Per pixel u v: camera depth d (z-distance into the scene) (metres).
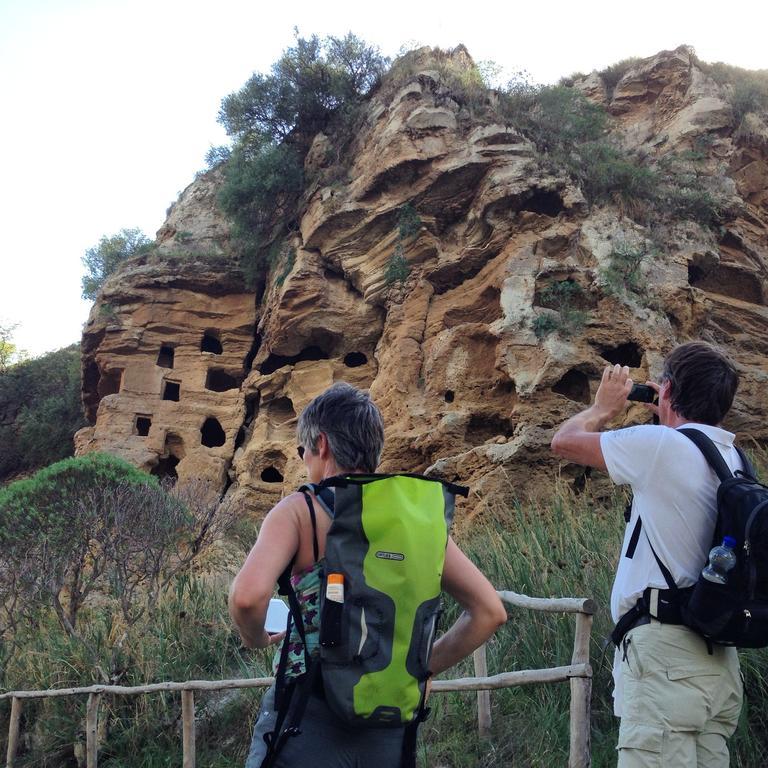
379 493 2.35
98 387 21.83
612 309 14.00
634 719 2.93
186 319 21.33
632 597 3.05
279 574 2.35
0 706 8.05
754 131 18.34
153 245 24.64
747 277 16.92
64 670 7.76
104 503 9.80
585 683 4.48
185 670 7.40
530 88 18.17
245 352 21.20
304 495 2.49
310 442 2.68
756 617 2.74
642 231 15.39
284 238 20.55
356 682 2.20
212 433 20.92
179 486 15.02
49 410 30.72
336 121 20.92
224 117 22.48
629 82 20.61
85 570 11.10
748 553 2.72
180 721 6.90
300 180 20.64
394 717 2.21
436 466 13.41
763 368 15.33
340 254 18.08
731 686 2.97
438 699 6.00
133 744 6.77
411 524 2.32
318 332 18.30
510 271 14.77
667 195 16.47
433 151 16.91
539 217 15.62
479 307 15.56
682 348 3.35
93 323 21.78
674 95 19.70
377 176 17.28
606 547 6.97
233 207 21.28
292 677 2.37
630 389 3.44
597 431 3.39
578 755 4.40
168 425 19.88
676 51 20.22
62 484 11.83
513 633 6.29
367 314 17.80
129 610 8.88
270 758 2.33
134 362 20.72
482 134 16.69
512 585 6.77
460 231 16.72
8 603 10.64
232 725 6.82
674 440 3.06
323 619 2.25
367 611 2.23
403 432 14.73
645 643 2.95
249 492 17.83
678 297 14.49
